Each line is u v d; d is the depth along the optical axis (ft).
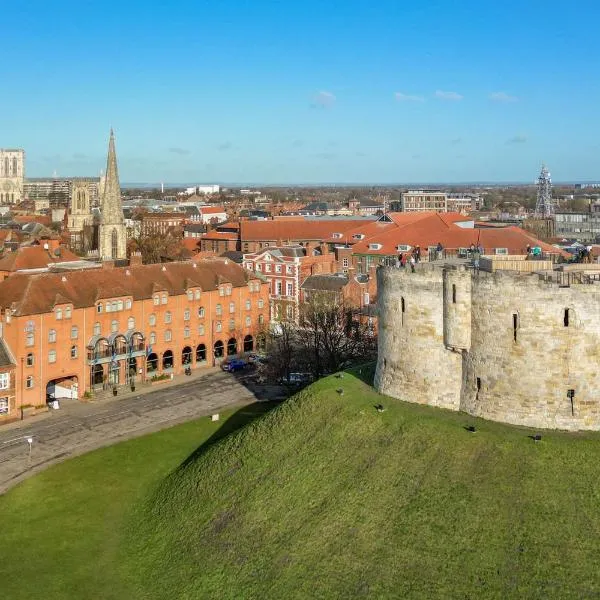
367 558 172.96
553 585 154.71
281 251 534.78
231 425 314.76
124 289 388.78
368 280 467.52
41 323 344.28
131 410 342.23
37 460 279.49
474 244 460.55
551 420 194.29
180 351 414.82
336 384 248.73
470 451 190.19
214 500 215.72
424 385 220.64
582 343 191.93
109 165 594.65
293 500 199.82
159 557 201.67
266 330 449.89
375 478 194.29
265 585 175.73
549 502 171.73
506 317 198.29
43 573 199.31
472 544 167.63
